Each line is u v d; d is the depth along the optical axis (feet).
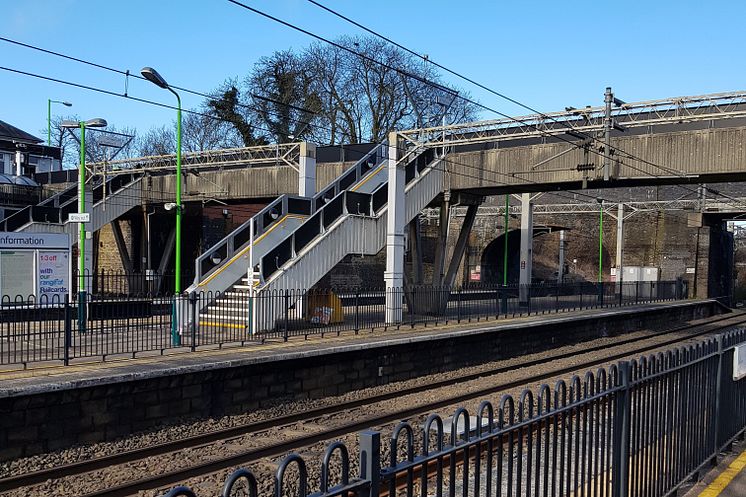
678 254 153.38
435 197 86.17
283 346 50.16
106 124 67.10
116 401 35.94
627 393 18.60
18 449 31.86
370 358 52.34
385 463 28.58
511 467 14.24
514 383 51.80
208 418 40.47
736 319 132.05
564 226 161.68
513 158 79.10
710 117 62.54
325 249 67.51
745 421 30.78
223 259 69.41
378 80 148.05
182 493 8.68
